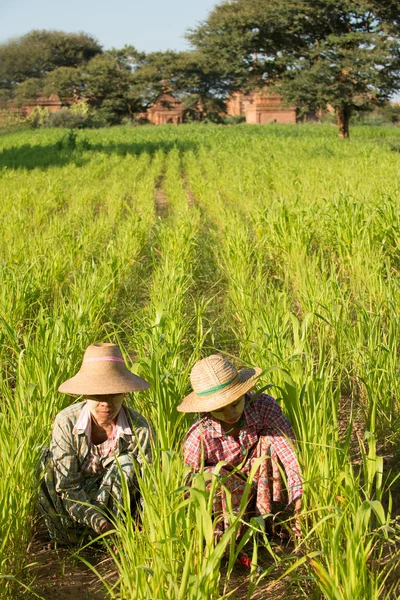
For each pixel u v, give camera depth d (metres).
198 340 6.28
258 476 4.13
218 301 8.91
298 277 8.90
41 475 4.29
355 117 79.62
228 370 4.01
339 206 11.11
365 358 5.88
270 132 58.69
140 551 3.39
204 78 97.75
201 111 101.25
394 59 40.41
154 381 4.86
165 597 3.19
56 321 6.18
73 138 42.44
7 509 3.85
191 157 33.84
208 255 11.21
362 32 41.50
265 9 42.97
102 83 96.00
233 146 41.66
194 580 2.98
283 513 4.44
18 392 5.15
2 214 15.27
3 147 44.91
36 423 4.69
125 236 11.86
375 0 40.31
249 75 46.31
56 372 5.37
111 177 25.25
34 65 111.50
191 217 14.38
